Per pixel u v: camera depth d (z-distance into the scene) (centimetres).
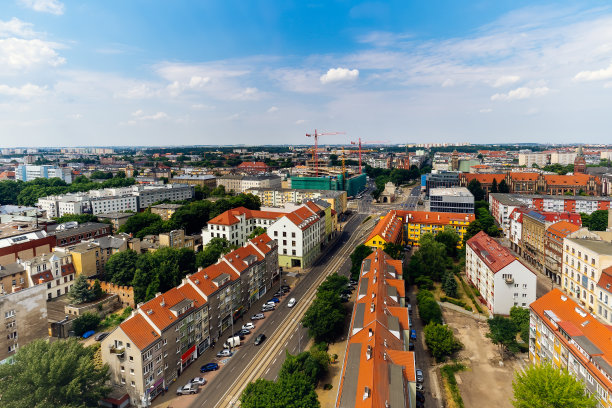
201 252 14650
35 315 9875
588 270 11744
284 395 6425
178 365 8981
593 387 6612
